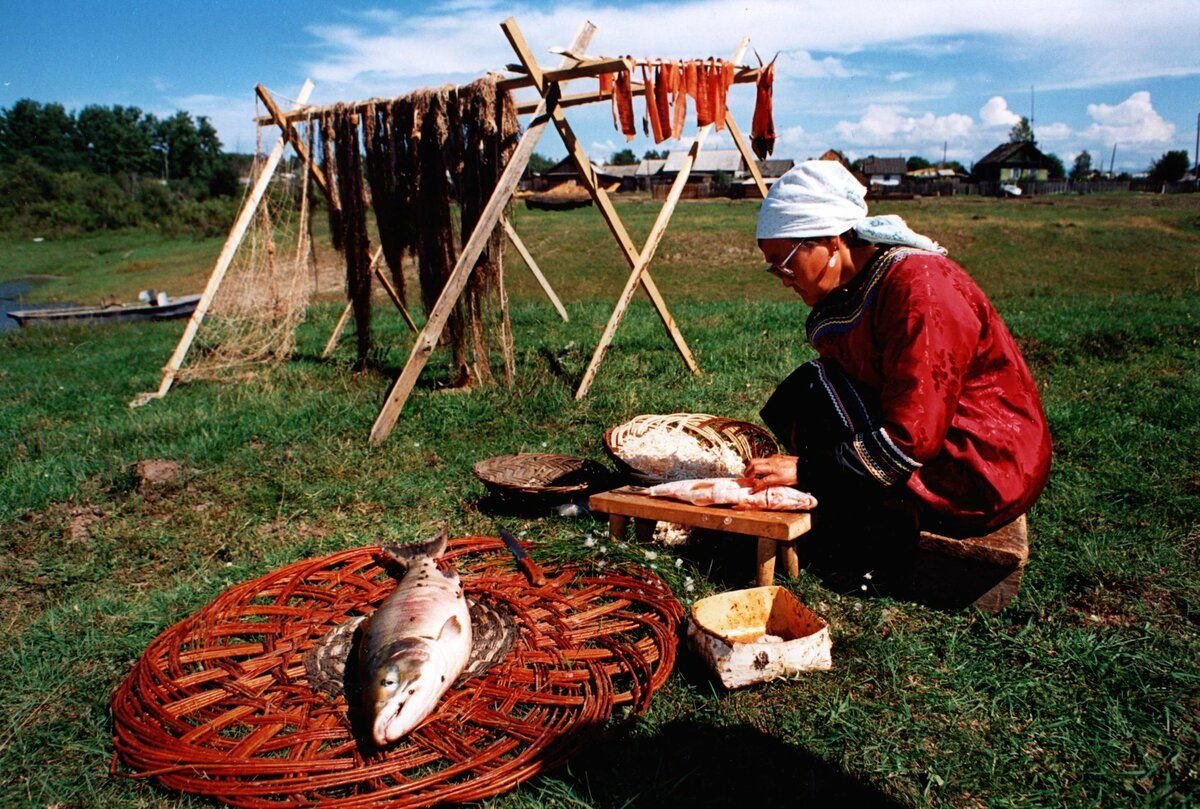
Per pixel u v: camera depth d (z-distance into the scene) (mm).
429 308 7910
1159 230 31016
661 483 4316
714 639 2951
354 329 12633
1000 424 3250
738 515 3557
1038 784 2525
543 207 29578
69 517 4992
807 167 3338
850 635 3357
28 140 111750
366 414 6777
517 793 2545
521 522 4633
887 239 3250
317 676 3041
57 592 4090
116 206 65188
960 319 3119
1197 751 2617
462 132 7234
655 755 2684
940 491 3336
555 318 12258
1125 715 2801
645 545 4129
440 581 3203
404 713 2588
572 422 6438
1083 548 3885
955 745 2701
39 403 8602
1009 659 3148
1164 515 4266
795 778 2574
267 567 4195
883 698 2951
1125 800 2438
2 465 6078
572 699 2807
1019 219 35812
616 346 9383
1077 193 68625
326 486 5277
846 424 3537
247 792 2426
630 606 3572
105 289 33344
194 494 5273
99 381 9727
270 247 9406
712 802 2480
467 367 7828
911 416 3084
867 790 2521
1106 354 8258
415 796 2389
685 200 62188
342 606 3533
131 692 3002
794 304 13633
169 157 114625
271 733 2729
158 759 2598
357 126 8195
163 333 16047
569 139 6699
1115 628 3312
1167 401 6230
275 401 7426
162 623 3639
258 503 5059
